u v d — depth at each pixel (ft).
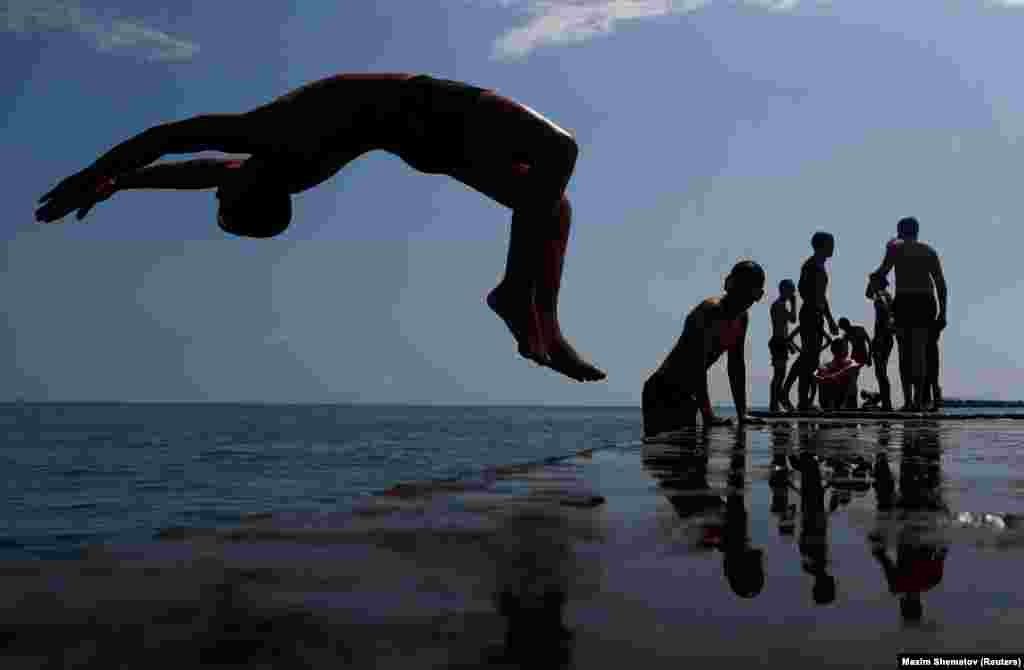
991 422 23.67
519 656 2.11
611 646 2.21
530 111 11.50
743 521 4.68
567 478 7.22
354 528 4.30
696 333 20.56
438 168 12.05
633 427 128.26
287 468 38.40
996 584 3.01
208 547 3.67
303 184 11.85
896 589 2.93
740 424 21.43
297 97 11.50
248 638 2.25
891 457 9.93
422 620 2.47
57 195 11.37
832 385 44.06
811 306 37.35
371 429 113.39
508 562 3.41
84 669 1.96
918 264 34.04
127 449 59.93
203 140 11.28
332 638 2.27
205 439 78.38
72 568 3.16
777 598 2.78
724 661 2.08
